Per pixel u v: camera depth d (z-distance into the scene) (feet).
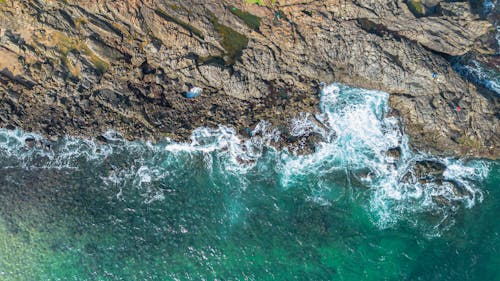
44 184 141.18
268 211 136.67
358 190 137.08
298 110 142.72
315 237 133.08
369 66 140.46
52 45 140.97
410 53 139.13
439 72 138.31
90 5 137.49
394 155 138.00
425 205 134.51
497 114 137.80
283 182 139.33
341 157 140.36
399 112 141.59
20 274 133.59
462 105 137.90
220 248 133.28
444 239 131.03
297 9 140.56
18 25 138.82
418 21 139.95
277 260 131.44
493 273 127.03
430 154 138.92
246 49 142.61
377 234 132.46
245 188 139.44
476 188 135.54
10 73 142.82
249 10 142.00
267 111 142.51
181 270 131.54
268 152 141.49
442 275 127.13
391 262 129.18
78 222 136.77
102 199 139.44
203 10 141.18
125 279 131.03
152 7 138.72
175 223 136.15
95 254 133.69
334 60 142.31
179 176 141.69
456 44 142.82
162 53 141.69
